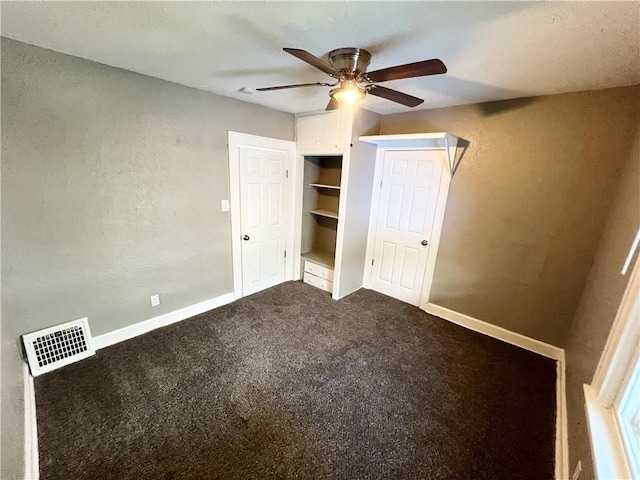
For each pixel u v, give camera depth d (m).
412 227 3.31
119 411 1.77
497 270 2.73
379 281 3.74
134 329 2.55
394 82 2.16
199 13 1.30
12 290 1.87
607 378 1.26
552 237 2.40
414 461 1.55
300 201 3.75
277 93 2.57
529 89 2.17
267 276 3.68
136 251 2.43
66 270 2.09
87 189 2.08
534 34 1.36
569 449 1.49
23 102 1.74
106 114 2.07
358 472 1.48
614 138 2.05
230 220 3.07
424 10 1.21
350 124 2.98
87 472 1.42
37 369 2.02
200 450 1.56
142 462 1.48
